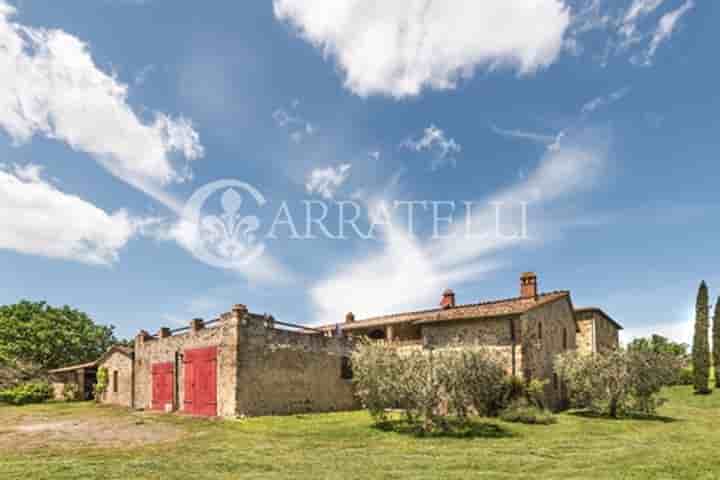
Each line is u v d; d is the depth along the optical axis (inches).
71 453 500.4
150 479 379.6
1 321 1579.7
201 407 818.8
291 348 849.5
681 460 455.5
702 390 1350.9
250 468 428.5
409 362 682.2
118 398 1098.7
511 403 792.3
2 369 1369.3
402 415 764.0
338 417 790.5
